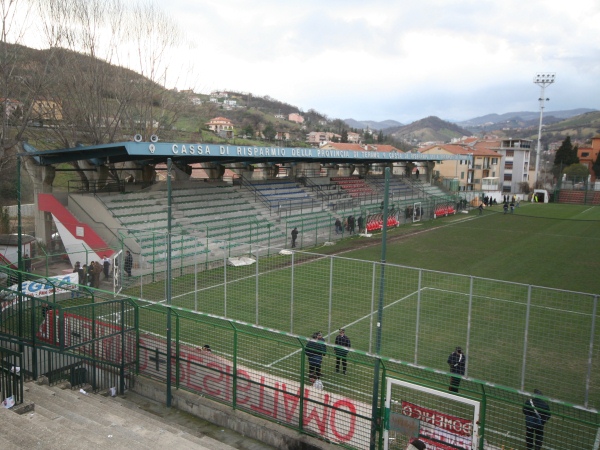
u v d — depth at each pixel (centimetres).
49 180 2644
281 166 4897
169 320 1155
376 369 893
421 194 5703
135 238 2391
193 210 3114
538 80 8525
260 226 3034
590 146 11188
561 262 2847
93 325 1198
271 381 1038
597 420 1029
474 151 9312
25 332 1330
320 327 1595
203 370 1134
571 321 1655
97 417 1008
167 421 1091
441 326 1606
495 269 2630
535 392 944
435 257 2939
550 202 7281
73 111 3209
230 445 1002
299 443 966
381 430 901
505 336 1521
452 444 834
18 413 911
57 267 2103
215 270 2347
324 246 3244
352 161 4941
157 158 2986
